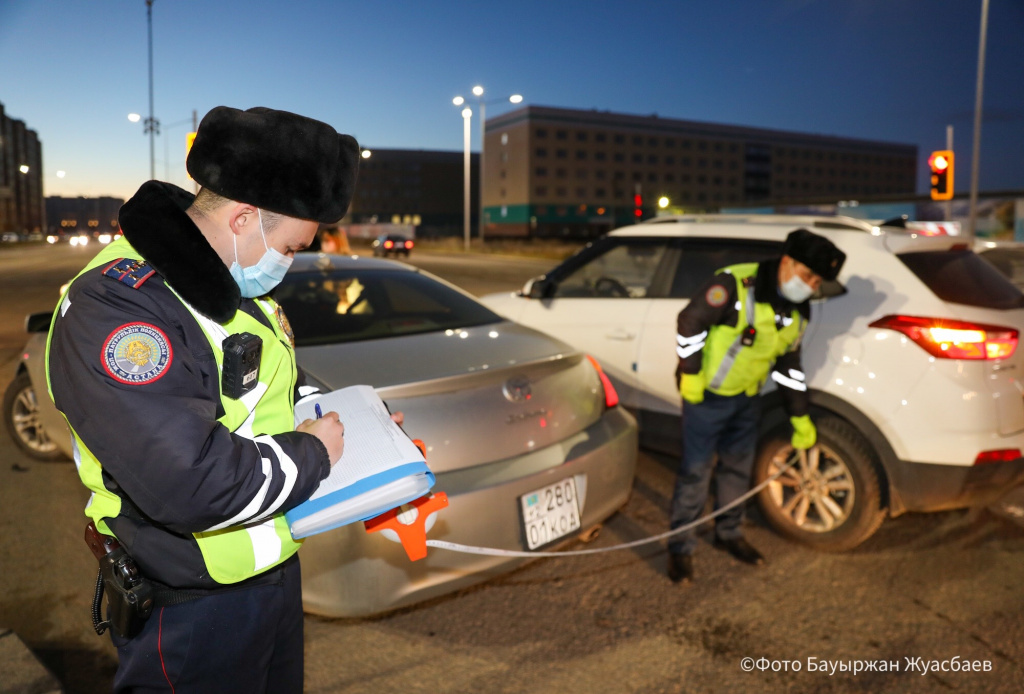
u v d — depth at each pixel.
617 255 4.59
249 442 1.23
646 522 3.90
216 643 1.37
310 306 3.40
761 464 3.71
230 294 1.24
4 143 122.56
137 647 1.36
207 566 1.32
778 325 3.01
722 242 4.16
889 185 120.19
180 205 1.32
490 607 3.04
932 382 3.18
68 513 3.86
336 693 2.49
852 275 3.49
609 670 2.62
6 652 2.38
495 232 96.62
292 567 1.51
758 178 105.81
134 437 1.13
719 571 3.36
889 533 3.73
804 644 2.78
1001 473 3.19
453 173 125.88
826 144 111.69
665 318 4.18
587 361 3.22
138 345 1.15
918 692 2.50
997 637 2.81
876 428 3.32
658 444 4.25
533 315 4.73
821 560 3.45
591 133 91.88
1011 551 3.51
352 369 2.74
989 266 3.56
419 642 2.79
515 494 2.59
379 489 1.37
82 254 42.97
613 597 3.13
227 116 1.21
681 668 2.63
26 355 4.27
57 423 4.04
